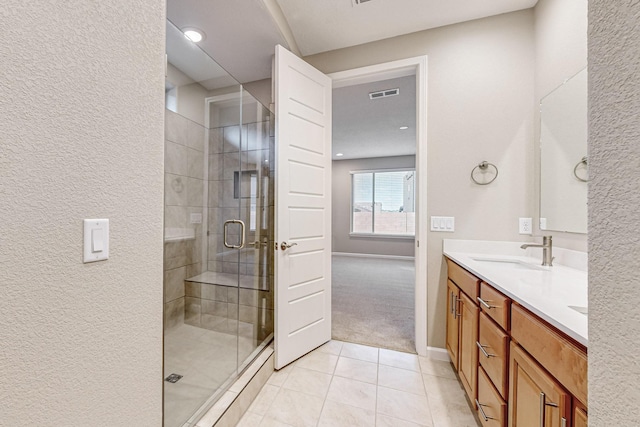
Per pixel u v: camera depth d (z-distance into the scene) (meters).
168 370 1.63
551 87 1.68
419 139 2.07
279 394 1.61
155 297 0.78
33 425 0.51
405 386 1.69
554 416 0.74
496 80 1.92
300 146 1.99
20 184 0.49
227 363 1.70
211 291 2.21
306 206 2.05
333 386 1.68
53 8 0.53
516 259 1.75
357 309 3.06
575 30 1.47
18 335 0.49
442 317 2.02
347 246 7.04
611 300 0.41
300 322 2.00
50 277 0.53
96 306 0.62
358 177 7.05
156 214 0.78
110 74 0.65
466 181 1.98
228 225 2.30
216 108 2.38
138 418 0.73
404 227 6.68
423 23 1.99
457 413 1.46
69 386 0.57
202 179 2.41
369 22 1.99
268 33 1.95
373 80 2.31
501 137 1.91
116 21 0.66
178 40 1.86
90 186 0.60
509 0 1.79
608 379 0.41
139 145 0.72
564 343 0.72
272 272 2.09
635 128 0.37
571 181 1.50
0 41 0.45
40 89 0.51
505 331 1.07
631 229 0.37
